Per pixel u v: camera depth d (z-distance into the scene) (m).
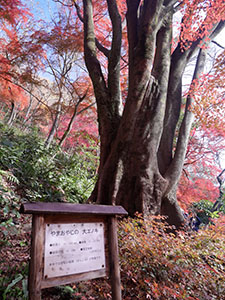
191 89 5.63
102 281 2.50
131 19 5.10
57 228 1.62
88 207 1.76
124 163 4.22
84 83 8.82
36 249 1.48
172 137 5.14
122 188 4.09
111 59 5.25
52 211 1.54
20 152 5.27
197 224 5.96
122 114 4.58
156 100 4.47
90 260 1.72
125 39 8.08
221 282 2.93
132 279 2.30
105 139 4.82
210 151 7.71
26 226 3.43
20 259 2.58
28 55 7.36
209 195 7.10
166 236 3.17
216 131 7.20
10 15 6.98
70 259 1.62
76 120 10.80
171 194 4.50
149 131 4.30
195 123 7.55
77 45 7.52
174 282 2.65
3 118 13.38
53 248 1.57
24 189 4.44
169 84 5.37
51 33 7.23
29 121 14.93
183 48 5.62
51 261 1.53
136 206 3.94
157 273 2.60
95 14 8.38
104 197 4.11
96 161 7.66
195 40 5.60
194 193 6.97
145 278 2.45
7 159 4.68
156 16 4.59
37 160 5.58
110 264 1.82
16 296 1.93
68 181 5.77
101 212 1.80
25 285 2.03
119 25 5.21
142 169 4.15
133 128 4.33
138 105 4.36
